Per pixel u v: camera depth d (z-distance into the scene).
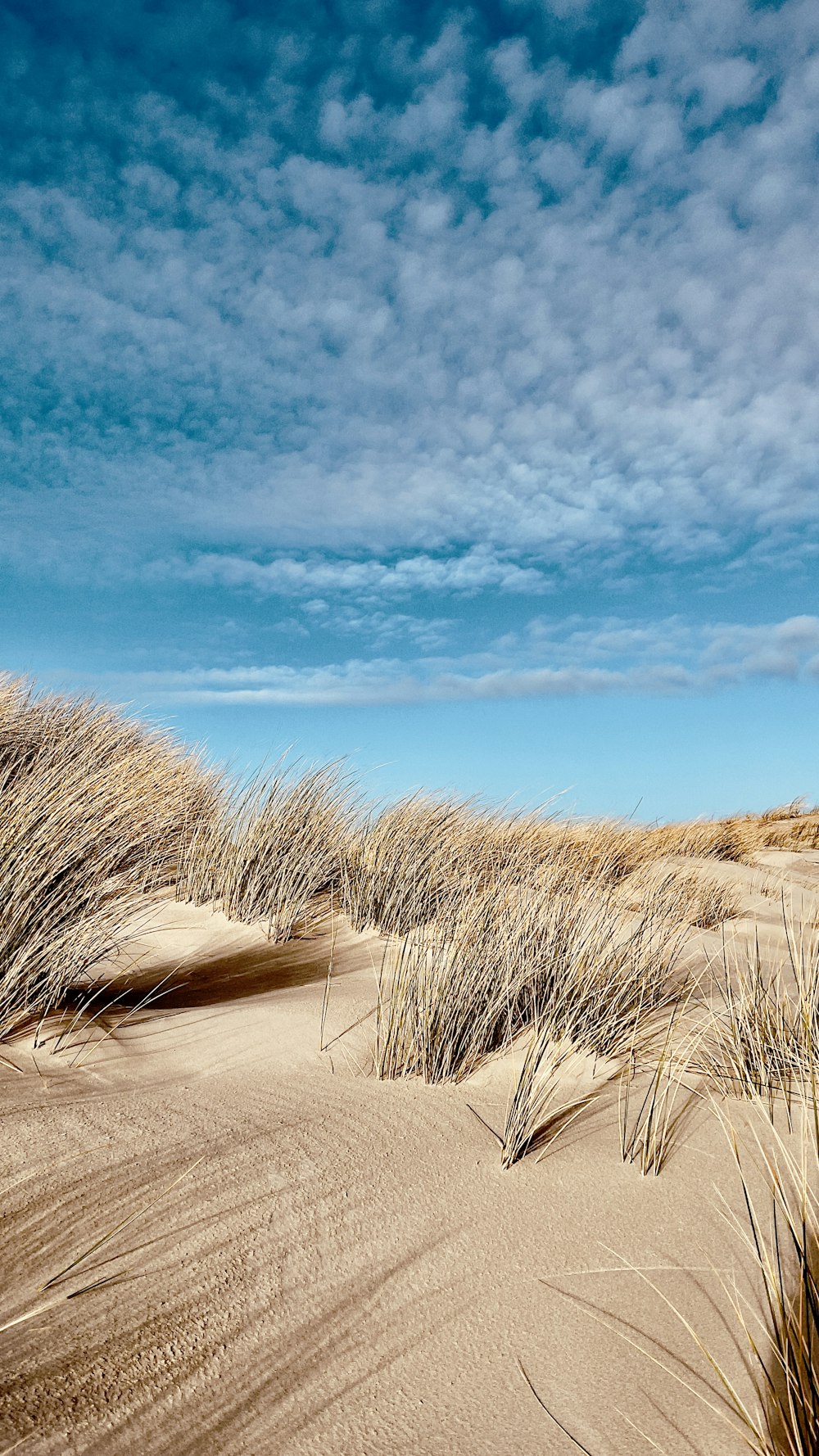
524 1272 1.85
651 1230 2.03
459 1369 1.55
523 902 3.96
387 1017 3.16
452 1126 2.52
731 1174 2.31
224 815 5.34
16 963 2.74
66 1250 1.67
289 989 3.57
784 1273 1.85
